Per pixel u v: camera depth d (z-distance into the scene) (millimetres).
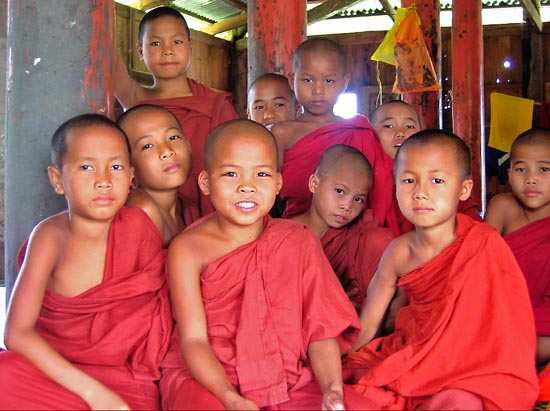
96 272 2754
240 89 15891
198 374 2473
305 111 4414
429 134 2807
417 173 2771
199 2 14422
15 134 3365
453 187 2762
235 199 2652
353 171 3420
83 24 3334
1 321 5980
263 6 5566
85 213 2664
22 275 2648
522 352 2533
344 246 3482
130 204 3039
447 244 2812
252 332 2545
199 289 2646
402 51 6762
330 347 2613
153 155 3186
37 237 2699
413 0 8828
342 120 4324
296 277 2637
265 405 2479
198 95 4492
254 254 2637
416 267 2844
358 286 3418
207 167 2742
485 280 2631
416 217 2773
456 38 10438
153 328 2729
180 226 3572
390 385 2588
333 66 4258
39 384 2443
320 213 3512
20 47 3344
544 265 3605
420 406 2496
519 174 3686
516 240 3643
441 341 2576
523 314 2600
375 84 15445
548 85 14266
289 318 2592
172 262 2672
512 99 8773
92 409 2389
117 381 2646
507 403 2461
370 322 2988
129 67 12664
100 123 2719
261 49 5590
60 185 2770
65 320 2678
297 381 2557
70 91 3322
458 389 2469
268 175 2703
